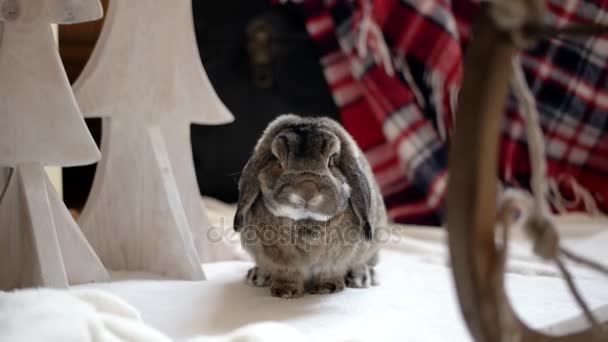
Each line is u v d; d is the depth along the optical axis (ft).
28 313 2.33
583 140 5.32
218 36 5.55
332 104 5.67
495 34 1.76
